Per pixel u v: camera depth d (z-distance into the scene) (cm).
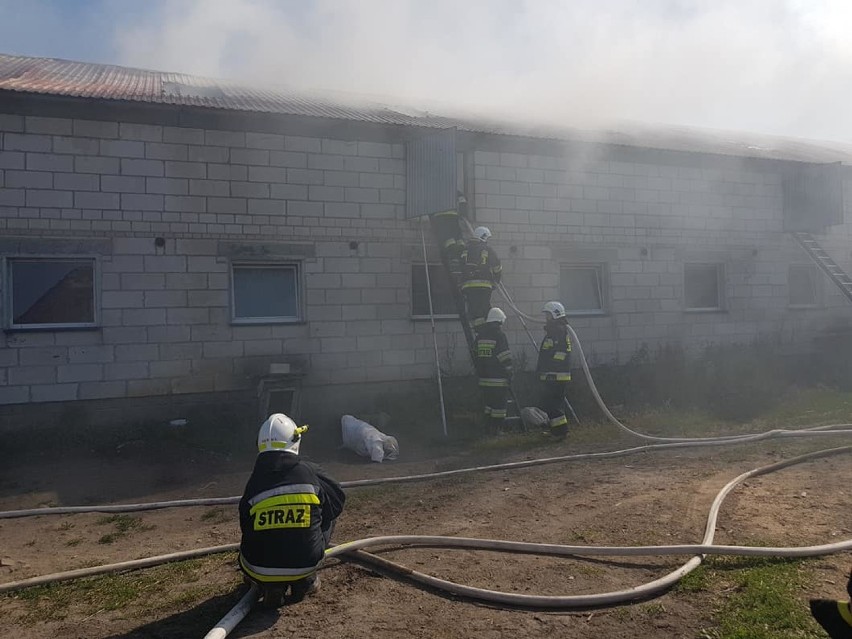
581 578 426
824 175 1263
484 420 916
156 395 869
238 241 911
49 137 829
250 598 389
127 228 859
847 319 1402
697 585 405
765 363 1256
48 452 784
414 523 546
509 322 1075
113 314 852
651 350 1195
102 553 503
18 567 478
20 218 816
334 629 367
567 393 1028
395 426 924
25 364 816
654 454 759
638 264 1190
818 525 499
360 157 980
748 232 1300
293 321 946
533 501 595
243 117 889
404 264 1006
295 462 396
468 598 403
